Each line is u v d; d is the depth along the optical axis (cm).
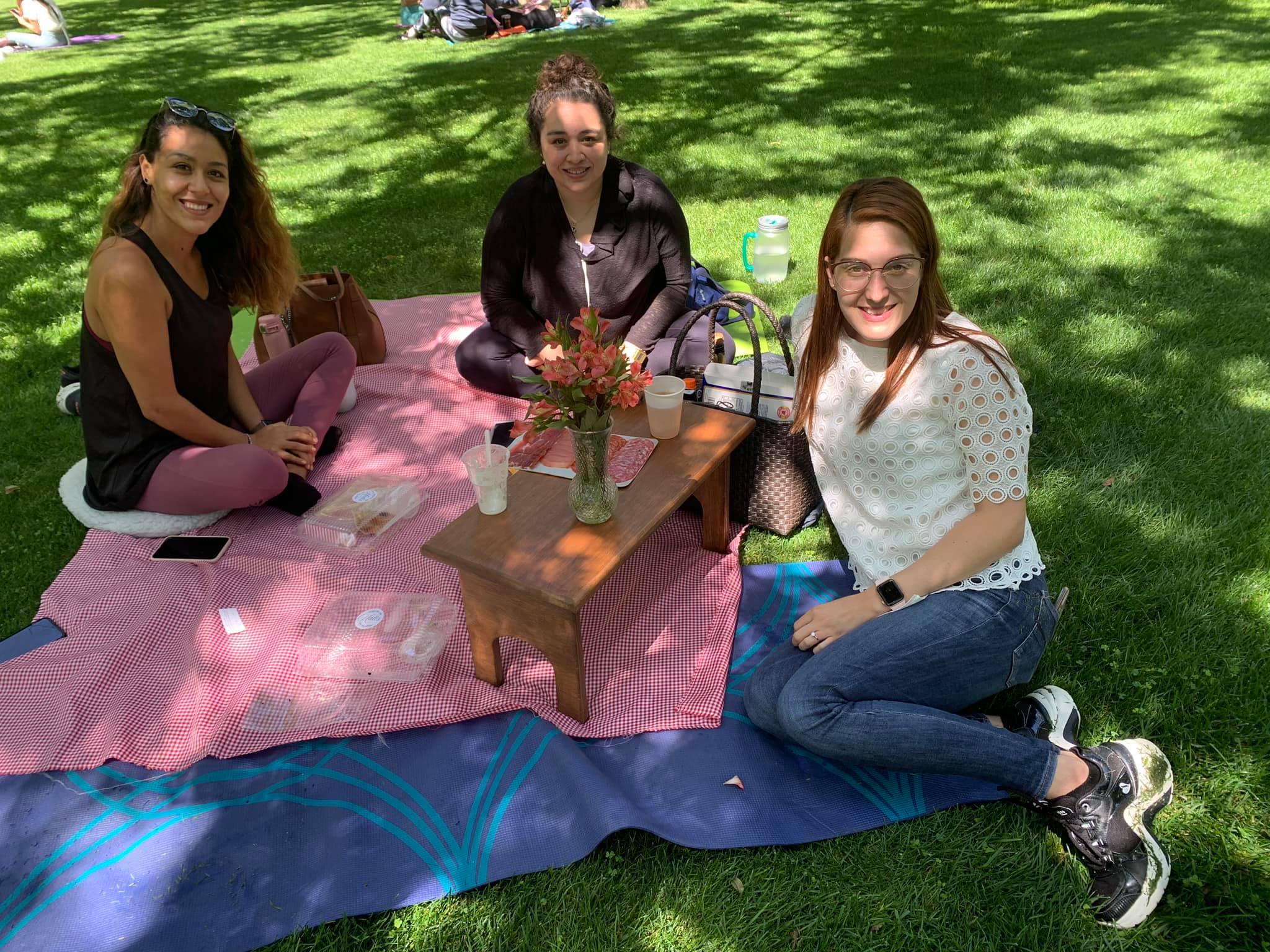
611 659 254
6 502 330
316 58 1184
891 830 204
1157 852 187
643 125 787
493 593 221
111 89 1016
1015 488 197
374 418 376
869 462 220
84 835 208
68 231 606
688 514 315
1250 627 250
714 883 194
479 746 228
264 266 311
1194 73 843
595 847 198
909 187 194
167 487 292
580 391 201
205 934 188
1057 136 688
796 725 203
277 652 256
